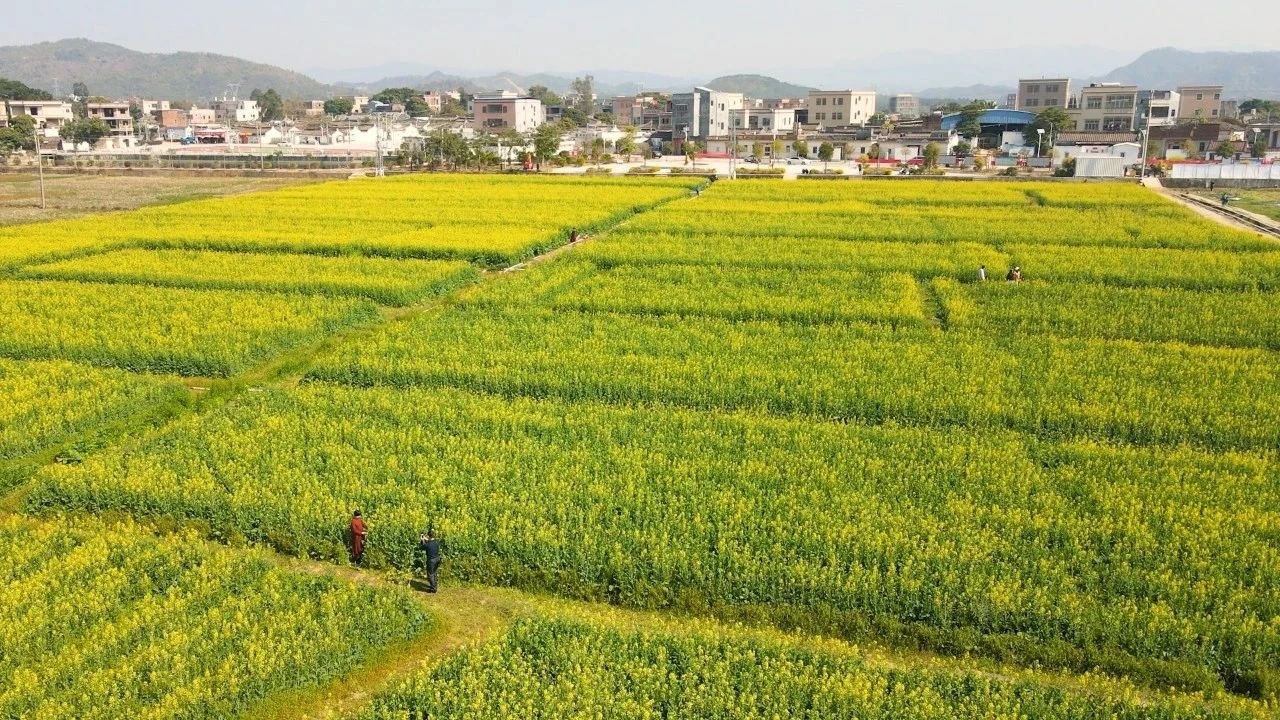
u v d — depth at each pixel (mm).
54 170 140125
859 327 44250
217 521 25203
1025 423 32156
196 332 41844
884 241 69062
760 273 56375
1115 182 116250
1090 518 24781
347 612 21031
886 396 34094
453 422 31719
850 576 21734
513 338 42031
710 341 41938
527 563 23188
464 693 18297
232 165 146125
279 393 34375
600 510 25219
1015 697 18016
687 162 158875
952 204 91812
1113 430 31781
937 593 21031
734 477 27469
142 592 22047
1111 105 175000
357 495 26219
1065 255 61844
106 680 18562
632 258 60344
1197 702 18281
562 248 68250
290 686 18969
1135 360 39062
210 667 19172
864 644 20609
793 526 24266
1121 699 18156
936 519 24688
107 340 40625
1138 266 57688
